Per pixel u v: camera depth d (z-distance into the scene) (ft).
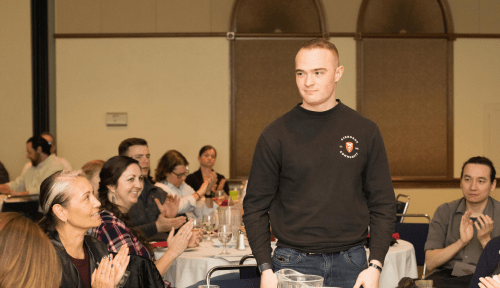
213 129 20.68
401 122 20.90
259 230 5.26
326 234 5.04
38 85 20.70
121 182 7.80
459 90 21.01
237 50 20.65
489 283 4.96
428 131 20.99
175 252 7.47
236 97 20.70
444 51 20.89
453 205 9.18
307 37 20.65
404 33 20.75
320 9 20.52
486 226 8.11
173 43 20.62
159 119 20.66
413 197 20.86
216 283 6.90
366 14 20.80
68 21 20.43
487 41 21.01
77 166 20.56
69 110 20.53
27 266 4.01
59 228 5.41
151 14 20.54
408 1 20.85
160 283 5.72
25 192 18.01
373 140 5.20
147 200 11.18
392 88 20.85
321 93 5.04
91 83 20.54
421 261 10.83
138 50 20.59
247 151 20.77
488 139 21.08
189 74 20.67
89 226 5.42
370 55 20.77
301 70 5.07
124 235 7.20
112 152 20.59
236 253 8.71
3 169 19.90
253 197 5.34
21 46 20.48
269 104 20.72
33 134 20.53
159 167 13.91
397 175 20.95
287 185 5.22
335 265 5.03
